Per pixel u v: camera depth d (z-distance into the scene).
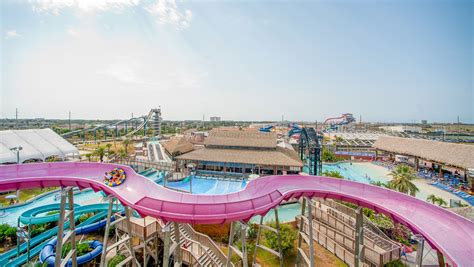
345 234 25.36
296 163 51.84
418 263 15.22
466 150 52.22
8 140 56.00
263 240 27.44
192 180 52.06
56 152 60.72
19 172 18.83
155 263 23.42
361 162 77.44
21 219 23.73
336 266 23.06
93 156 75.62
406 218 16.06
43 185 18.62
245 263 15.71
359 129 189.12
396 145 75.62
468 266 12.38
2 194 40.69
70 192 18.92
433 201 36.78
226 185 49.09
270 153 57.66
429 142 65.25
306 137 59.62
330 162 75.69
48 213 31.03
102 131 172.25
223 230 28.78
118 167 19.61
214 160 55.00
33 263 21.11
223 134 65.19
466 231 14.38
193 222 14.38
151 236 22.67
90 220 29.30
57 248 17.20
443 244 13.75
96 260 23.80
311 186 20.98
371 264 21.64
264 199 16.44
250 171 56.53
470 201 41.56
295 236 25.95
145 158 72.44
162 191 17.08
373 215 31.41
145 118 127.88
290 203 41.00
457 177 54.53
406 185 37.88
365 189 20.09
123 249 24.42
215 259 21.22
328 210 30.19
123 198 16.45
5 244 25.75
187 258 20.94
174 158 61.59
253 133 64.50
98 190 19.36
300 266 23.00
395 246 22.42
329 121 177.50
